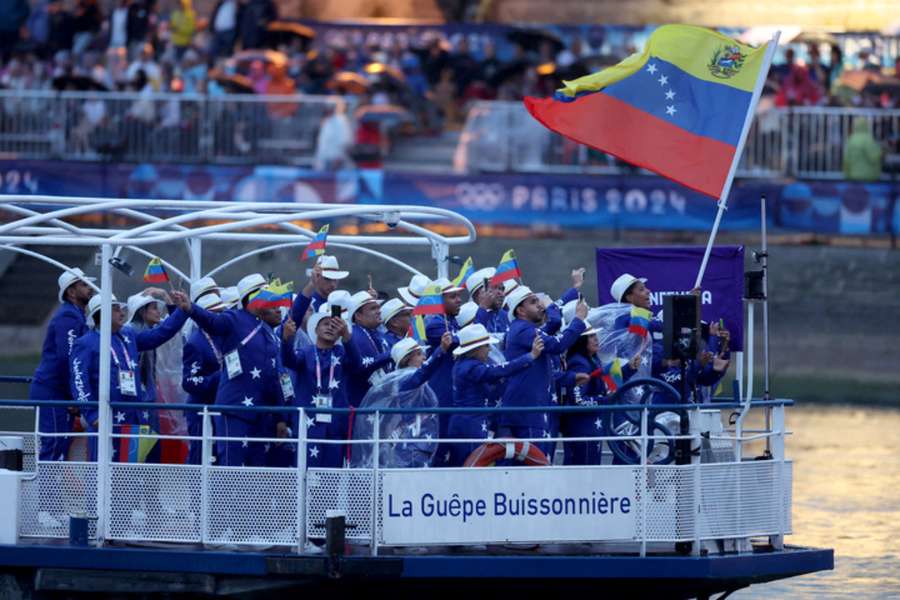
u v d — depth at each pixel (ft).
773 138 376.07
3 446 163.73
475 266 368.89
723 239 375.25
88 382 156.66
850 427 319.06
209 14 436.76
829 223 376.07
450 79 412.77
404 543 145.48
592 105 164.25
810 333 365.81
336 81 399.24
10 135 373.81
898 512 237.86
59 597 151.33
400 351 151.43
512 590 149.79
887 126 375.04
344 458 154.40
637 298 161.58
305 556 144.77
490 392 154.61
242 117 372.58
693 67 164.66
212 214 154.30
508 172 375.04
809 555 152.25
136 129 372.58
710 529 147.84
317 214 155.33
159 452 163.63
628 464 149.38
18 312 379.96
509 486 145.69
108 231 168.04
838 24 438.40
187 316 153.38
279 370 154.71
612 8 454.81
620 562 144.97
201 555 146.61
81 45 417.69
